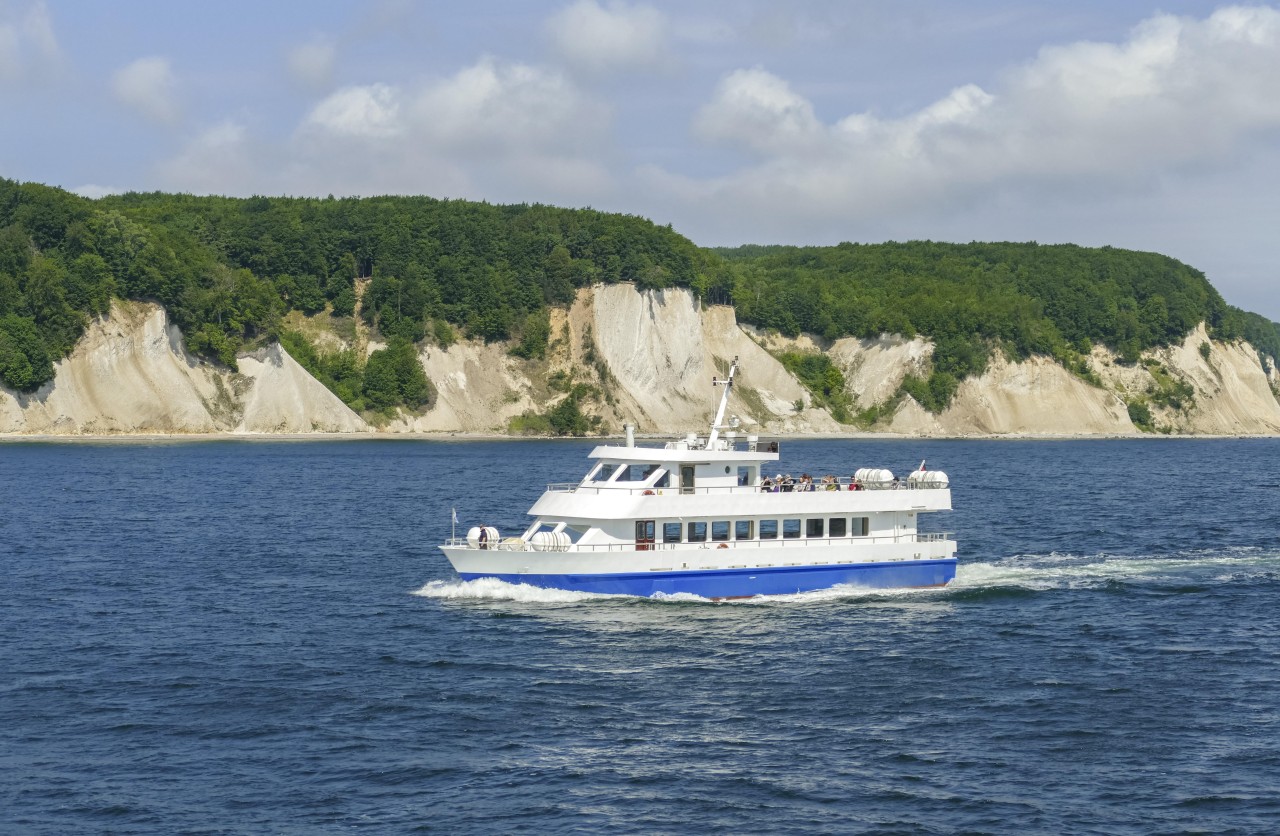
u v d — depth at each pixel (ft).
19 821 113.50
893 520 218.38
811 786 123.44
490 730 139.03
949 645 178.50
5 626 186.80
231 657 168.55
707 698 151.43
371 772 126.21
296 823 114.01
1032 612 202.39
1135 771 127.34
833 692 154.20
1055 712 146.41
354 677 159.02
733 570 203.92
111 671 161.07
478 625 187.21
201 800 118.73
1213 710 147.23
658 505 200.03
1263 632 188.75
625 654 170.91
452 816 115.85
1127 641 182.09
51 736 135.23
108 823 113.60
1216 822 115.24
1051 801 119.85
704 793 121.49
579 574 199.93
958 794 121.49
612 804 118.83
